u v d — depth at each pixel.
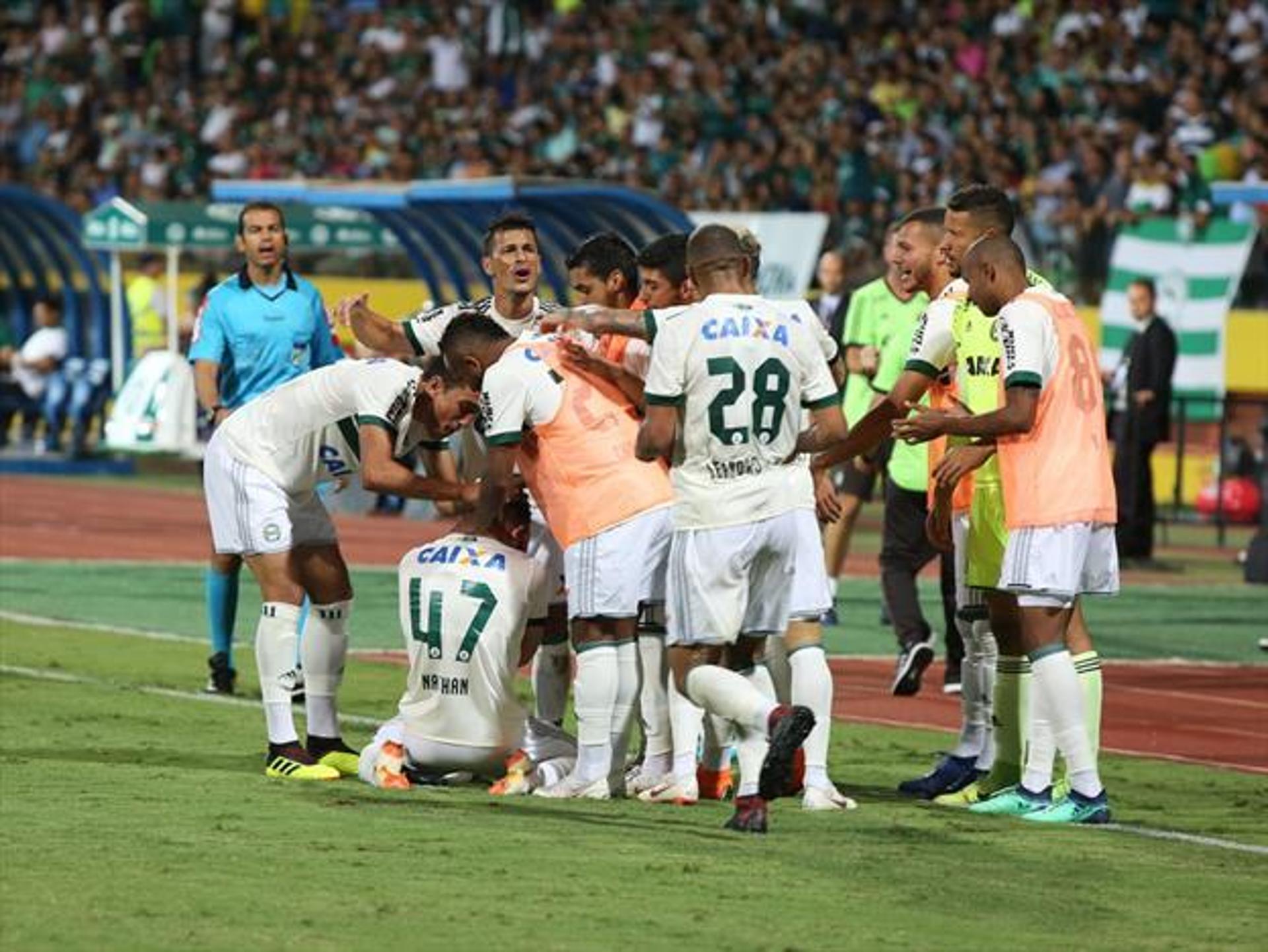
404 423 26.58
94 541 56.41
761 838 23.34
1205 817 25.75
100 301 78.50
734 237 24.33
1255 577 52.81
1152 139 74.38
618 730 25.73
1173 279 67.25
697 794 25.69
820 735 25.36
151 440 57.59
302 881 20.64
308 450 27.22
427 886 20.58
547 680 27.77
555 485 25.34
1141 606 48.03
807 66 85.88
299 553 27.36
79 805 24.23
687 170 82.94
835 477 42.19
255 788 25.67
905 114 82.62
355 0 104.19
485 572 25.97
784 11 90.25
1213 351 66.69
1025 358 24.61
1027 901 20.88
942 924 19.83
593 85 92.00
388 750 26.09
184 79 102.38
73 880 20.50
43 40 104.06
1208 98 77.81
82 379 78.88
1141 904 20.92
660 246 25.62
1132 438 56.34
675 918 19.66
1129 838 24.23
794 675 25.23
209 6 103.06
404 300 78.00
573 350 25.30
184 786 25.64
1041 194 72.38
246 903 19.73
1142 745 31.19
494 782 26.58
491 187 59.91
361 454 26.59
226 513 27.28
